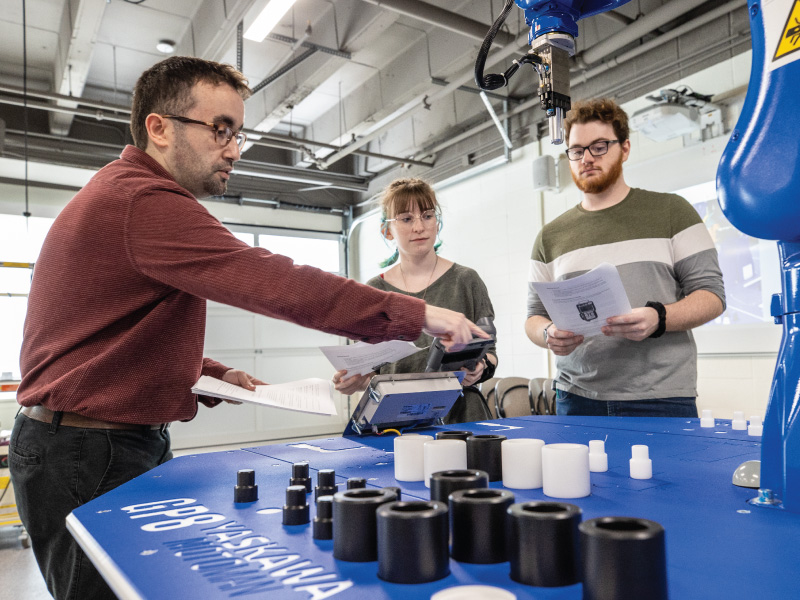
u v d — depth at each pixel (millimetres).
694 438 1176
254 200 6898
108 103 4648
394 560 473
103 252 958
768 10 641
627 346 1595
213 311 6625
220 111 1089
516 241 5254
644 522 430
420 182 1849
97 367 978
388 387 1318
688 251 1591
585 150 1690
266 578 487
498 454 824
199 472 982
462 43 4395
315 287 849
